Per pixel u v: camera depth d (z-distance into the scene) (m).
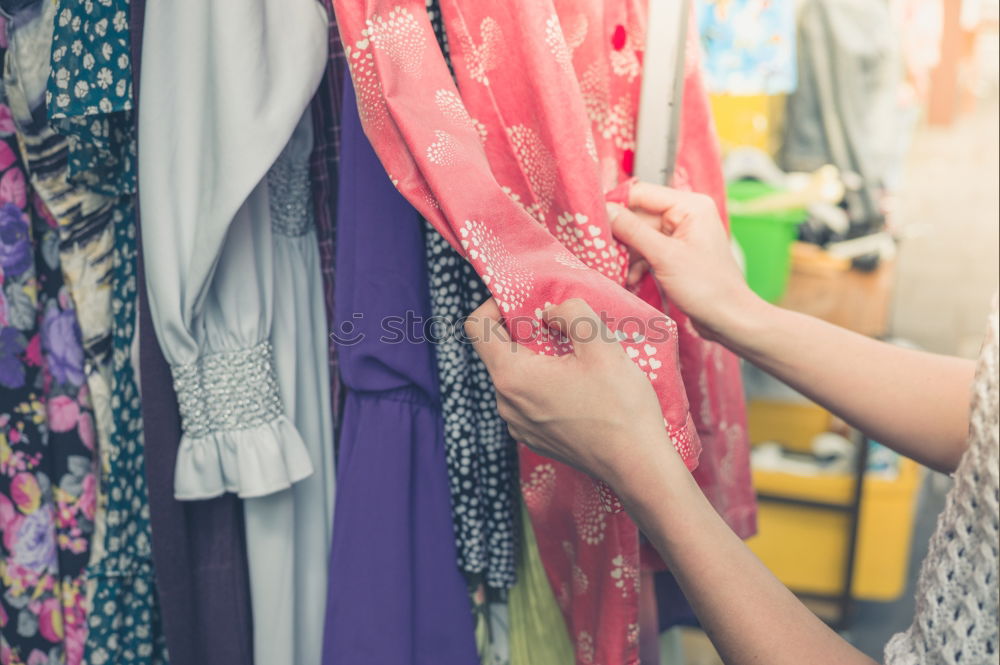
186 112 0.68
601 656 0.71
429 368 0.76
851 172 1.81
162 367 0.73
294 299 0.79
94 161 0.74
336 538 0.77
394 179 0.63
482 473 0.80
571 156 0.67
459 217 0.59
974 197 4.04
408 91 0.63
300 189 0.78
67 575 0.84
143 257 0.72
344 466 0.77
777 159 1.88
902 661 0.48
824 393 0.73
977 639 0.44
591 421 0.53
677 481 0.51
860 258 1.79
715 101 1.74
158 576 0.75
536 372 0.55
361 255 0.72
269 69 0.68
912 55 1.90
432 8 0.74
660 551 0.53
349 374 0.75
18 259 0.79
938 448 0.69
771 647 0.48
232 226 0.72
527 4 0.67
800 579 1.84
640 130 0.77
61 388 0.82
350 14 0.63
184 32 0.68
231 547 0.78
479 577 0.85
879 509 1.80
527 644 0.86
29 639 0.84
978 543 0.44
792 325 0.74
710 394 0.89
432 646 0.79
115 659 0.81
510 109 0.70
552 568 0.79
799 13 1.81
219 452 0.72
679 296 0.75
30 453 0.82
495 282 0.58
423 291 0.75
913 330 3.19
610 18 0.79
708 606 0.50
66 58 0.70
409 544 0.77
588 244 0.68
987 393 0.45
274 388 0.74
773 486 1.79
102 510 0.84
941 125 4.08
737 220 1.70
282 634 0.78
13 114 0.75
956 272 3.63
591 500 0.70
